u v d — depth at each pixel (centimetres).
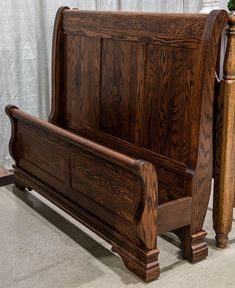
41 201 316
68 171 264
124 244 230
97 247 258
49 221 288
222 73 253
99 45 284
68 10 314
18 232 274
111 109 283
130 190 218
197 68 221
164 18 237
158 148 251
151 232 218
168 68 237
